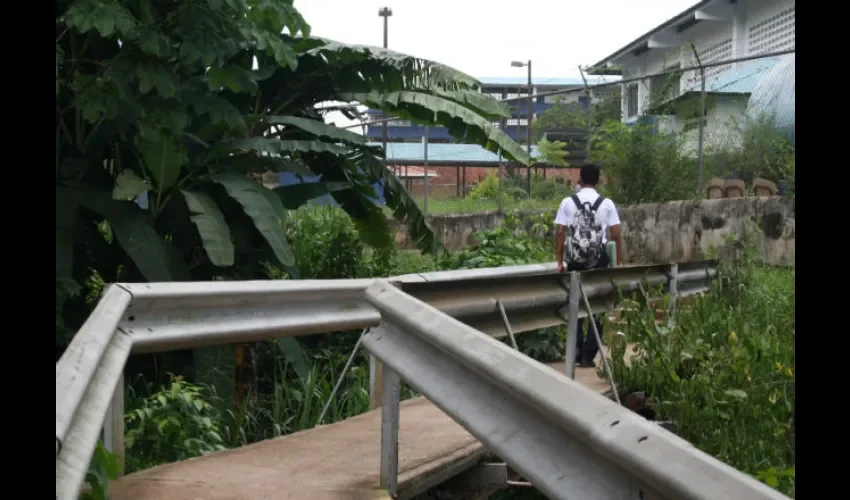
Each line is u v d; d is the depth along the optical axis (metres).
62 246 7.52
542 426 2.24
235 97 9.94
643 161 15.22
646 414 6.43
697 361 6.16
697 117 16.02
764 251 12.56
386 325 3.42
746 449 5.24
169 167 8.16
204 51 7.56
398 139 24.44
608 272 6.55
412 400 6.27
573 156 19.86
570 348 5.84
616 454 1.77
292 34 8.55
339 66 10.31
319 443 4.70
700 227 13.52
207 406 5.05
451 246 17.38
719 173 14.58
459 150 23.39
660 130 15.98
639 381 6.37
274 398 7.28
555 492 2.08
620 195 15.51
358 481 3.81
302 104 10.83
